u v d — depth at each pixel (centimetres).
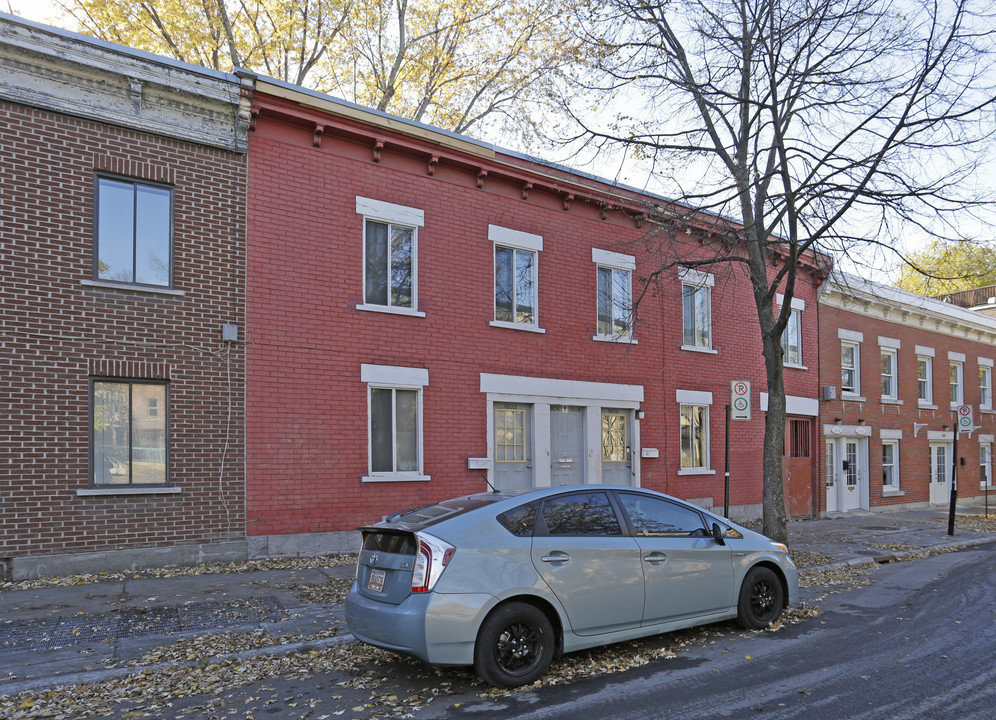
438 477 1283
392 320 1253
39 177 966
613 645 693
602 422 1550
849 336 2155
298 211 1169
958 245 1284
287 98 1148
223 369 1083
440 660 543
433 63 2200
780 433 1206
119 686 582
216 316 1083
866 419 2194
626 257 1608
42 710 532
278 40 2150
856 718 514
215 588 902
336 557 1130
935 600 930
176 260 1058
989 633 754
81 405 975
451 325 1323
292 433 1134
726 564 725
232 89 1105
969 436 2652
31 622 734
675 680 598
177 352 1048
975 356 2703
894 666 636
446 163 1337
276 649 662
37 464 941
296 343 1149
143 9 1970
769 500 1196
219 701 555
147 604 814
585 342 1520
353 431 1193
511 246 1424
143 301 1028
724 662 646
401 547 582
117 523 991
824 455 2033
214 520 1061
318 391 1164
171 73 1055
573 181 1509
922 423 2417
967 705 538
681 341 1702
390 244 1270
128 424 1015
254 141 1139
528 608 584
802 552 1307
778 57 1095
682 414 1706
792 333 1978
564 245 1507
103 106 1016
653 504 701
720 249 1471
